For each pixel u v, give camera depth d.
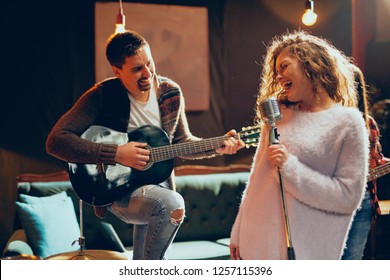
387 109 5.73
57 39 4.93
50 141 2.74
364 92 3.28
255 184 2.28
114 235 4.28
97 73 5.03
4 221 4.79
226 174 5.10
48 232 3.88
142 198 2.71
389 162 3.38
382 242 5.53
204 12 5.43
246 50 5.62
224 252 4.38
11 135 4.83
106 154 2.72
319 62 2.22
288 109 2.29
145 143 2.83
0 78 4.79
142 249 2.93
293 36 2.38
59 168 4.96
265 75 2.47
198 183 4.91
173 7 5.30
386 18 6.13
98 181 2.82
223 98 5.53
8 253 3.58
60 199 4.20
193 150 2.88
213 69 5.49
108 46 2.85
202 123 5.45
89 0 5.01
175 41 5.32
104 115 2.86
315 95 2.25
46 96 4.91
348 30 6.00
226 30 5.53
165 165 2.89
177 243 4.67
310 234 2.14
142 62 2.78
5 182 4.80
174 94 2.98
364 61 6.04
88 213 4.37
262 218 2.21
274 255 2.18
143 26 5.20
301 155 2.16
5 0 4.79
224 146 2.90
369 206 3.31
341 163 2.12
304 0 5.82
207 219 4.89
